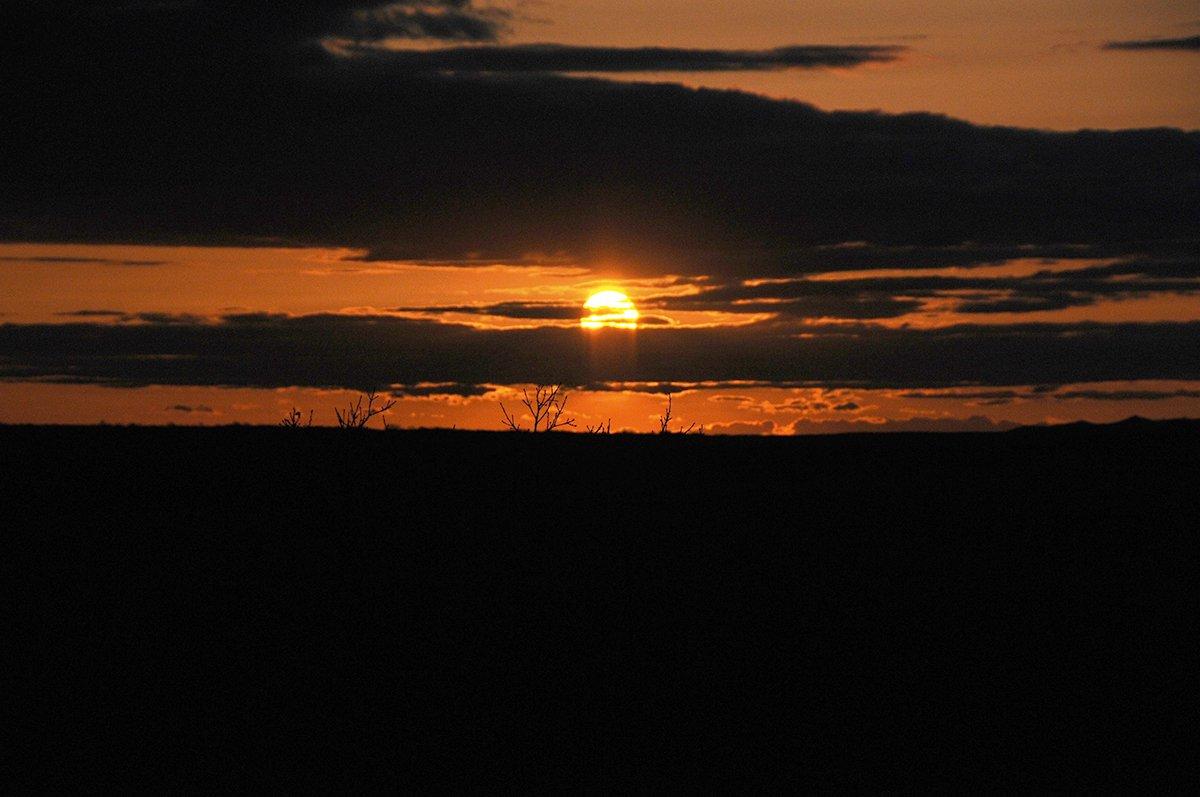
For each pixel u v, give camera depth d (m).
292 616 22.86
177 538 26.27
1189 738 19.30
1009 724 19.72
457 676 20.91
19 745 18.44
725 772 18.30
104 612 22.75
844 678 21.11
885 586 24.58
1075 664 21.56
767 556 26.09
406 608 23.28
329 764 18.27
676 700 20.34
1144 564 25.64
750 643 22.27
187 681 20.50
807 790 17.88
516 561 25.55
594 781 17.98
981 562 25.86
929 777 18.23
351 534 26.81
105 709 19.56
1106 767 18.52
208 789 17.47
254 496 29.09
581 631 22.56
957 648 22.14
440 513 28.28
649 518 28.22
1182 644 22.20
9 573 24.23
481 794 17.58
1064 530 27.59
